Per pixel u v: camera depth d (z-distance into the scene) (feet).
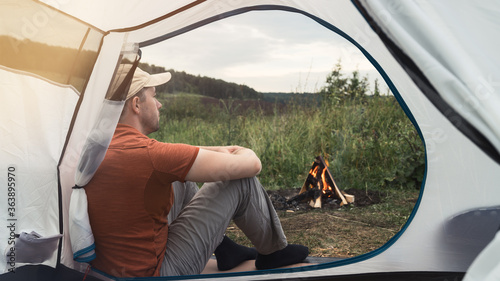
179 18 6.54
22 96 5.15
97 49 5.24
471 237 5.51
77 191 5.19
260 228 6.20
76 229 5.11
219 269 6.70
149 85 5.70
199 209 5.89
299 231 9.77
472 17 5.10
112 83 5.13
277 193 12.63
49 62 5.16
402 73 5.62
